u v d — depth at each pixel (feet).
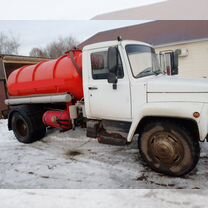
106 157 13.91
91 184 10.71
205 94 9.84
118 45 11.75
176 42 35.60
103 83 12.57
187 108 10.02
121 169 12.10
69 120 16.11
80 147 16.08
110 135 12.82
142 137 11.43
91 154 14.58
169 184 10.23
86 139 17.74
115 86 12.05
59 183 11.02
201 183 10.12
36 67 17.60
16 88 18.65
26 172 12.55
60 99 15.39
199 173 11.02
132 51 12.02
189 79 11.19
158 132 10.83
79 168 12.58
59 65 15.74
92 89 13.10
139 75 11.87
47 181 11.30
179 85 10.37
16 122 18.29
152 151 11.18
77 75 14.67
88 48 12.92
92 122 13.69
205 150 13.69
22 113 17.31
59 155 14.87
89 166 12.75
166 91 10.65
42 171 12.54
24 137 17.90
